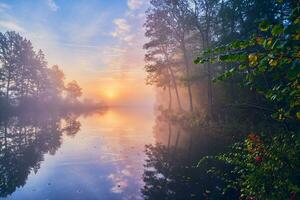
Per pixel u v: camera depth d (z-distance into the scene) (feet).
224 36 70.03
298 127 23.84
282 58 7.73
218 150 45.09
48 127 97.50
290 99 9.55
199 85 109.91
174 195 26.96
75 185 31.65
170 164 39.52
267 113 54.08
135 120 140.77
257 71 8.98
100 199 26.94
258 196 15.69
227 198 24.64
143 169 38.04
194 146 51.55
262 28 8.04
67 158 45.88
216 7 79.71
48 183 32.45
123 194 28.37
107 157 46.42
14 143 61.82
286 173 15.48
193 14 84.28
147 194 27.91
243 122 60.59
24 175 35.94
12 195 28.53
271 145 18.35
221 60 8.82
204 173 33.12
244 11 61.26
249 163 17.70
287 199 14.38
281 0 9.62
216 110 78.79
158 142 60.29
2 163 42.55
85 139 67.87
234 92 74.18
